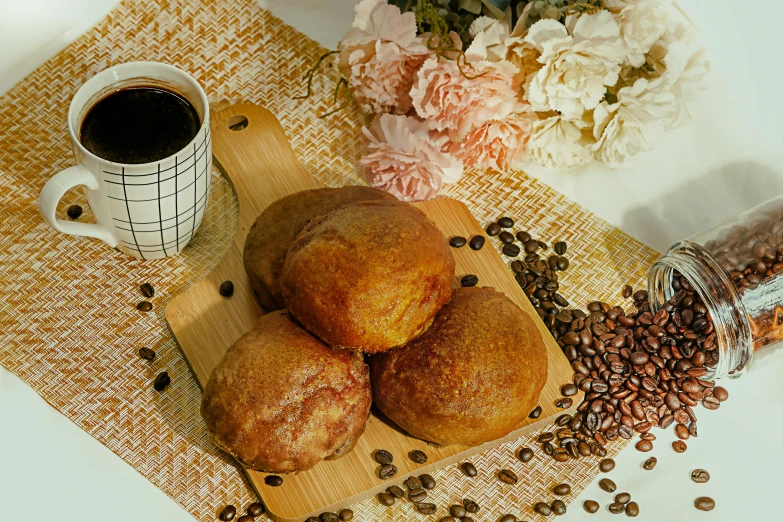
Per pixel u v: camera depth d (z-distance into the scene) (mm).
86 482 879
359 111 1019
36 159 974
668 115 929
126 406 899
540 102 935
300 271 826
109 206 874
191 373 913
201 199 905
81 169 852
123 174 848
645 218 989
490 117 932
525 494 890
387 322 818
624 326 933
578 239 977
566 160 969
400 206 861
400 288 815
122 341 919
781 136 1021
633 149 941
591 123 952
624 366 909
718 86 1035
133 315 928
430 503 881
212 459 888
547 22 913
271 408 819
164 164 853
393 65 938
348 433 836
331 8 1055
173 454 889
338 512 871
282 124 1010
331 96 1023
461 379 832
